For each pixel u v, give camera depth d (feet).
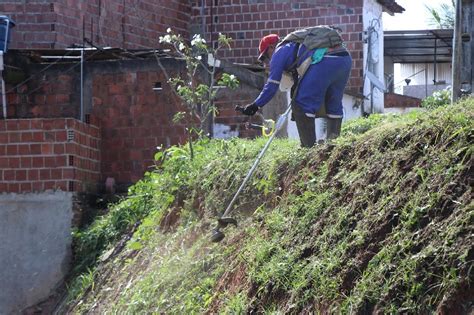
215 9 58.59
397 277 20.26
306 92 29.25
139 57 43.19
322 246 23.21
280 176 28.37
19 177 37.70
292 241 24.47
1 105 43.34
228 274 25.82
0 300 36.88
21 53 43.55
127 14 55.11
